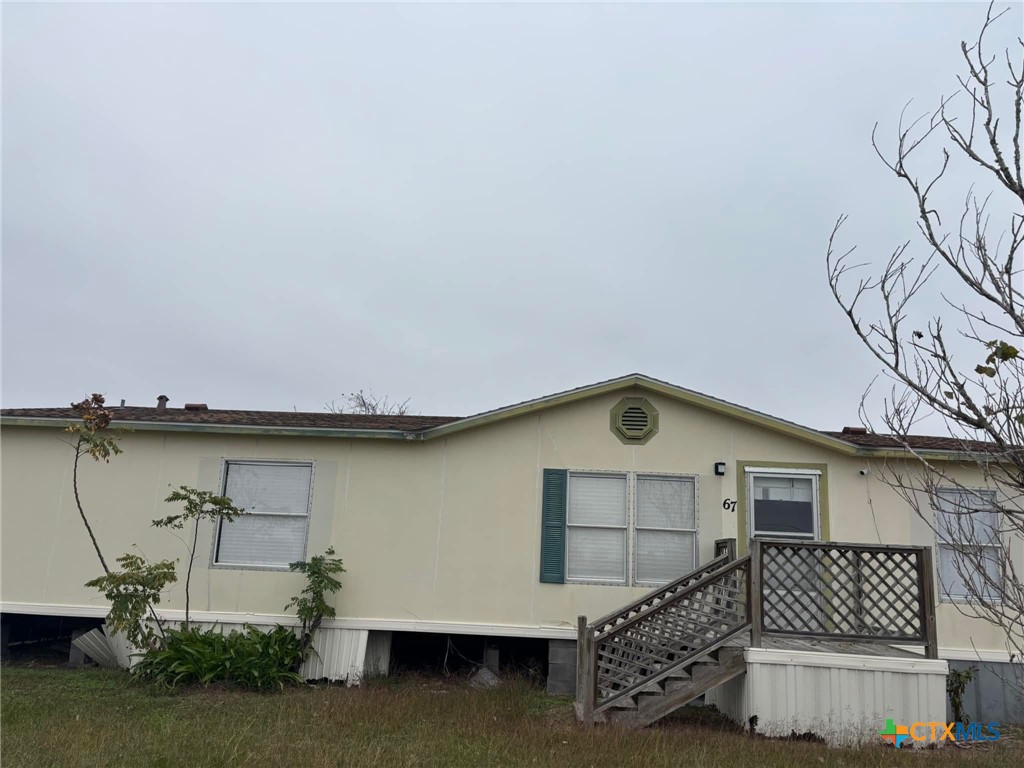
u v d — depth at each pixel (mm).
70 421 11305
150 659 10000
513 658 11492
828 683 8578
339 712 8562
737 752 7469
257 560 11125
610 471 11078
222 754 6695
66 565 11148
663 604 8758
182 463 11398
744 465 11047
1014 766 7410
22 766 6281
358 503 11156
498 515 11031
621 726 8281
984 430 3523
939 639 10375
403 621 10758
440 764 6750
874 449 10742
